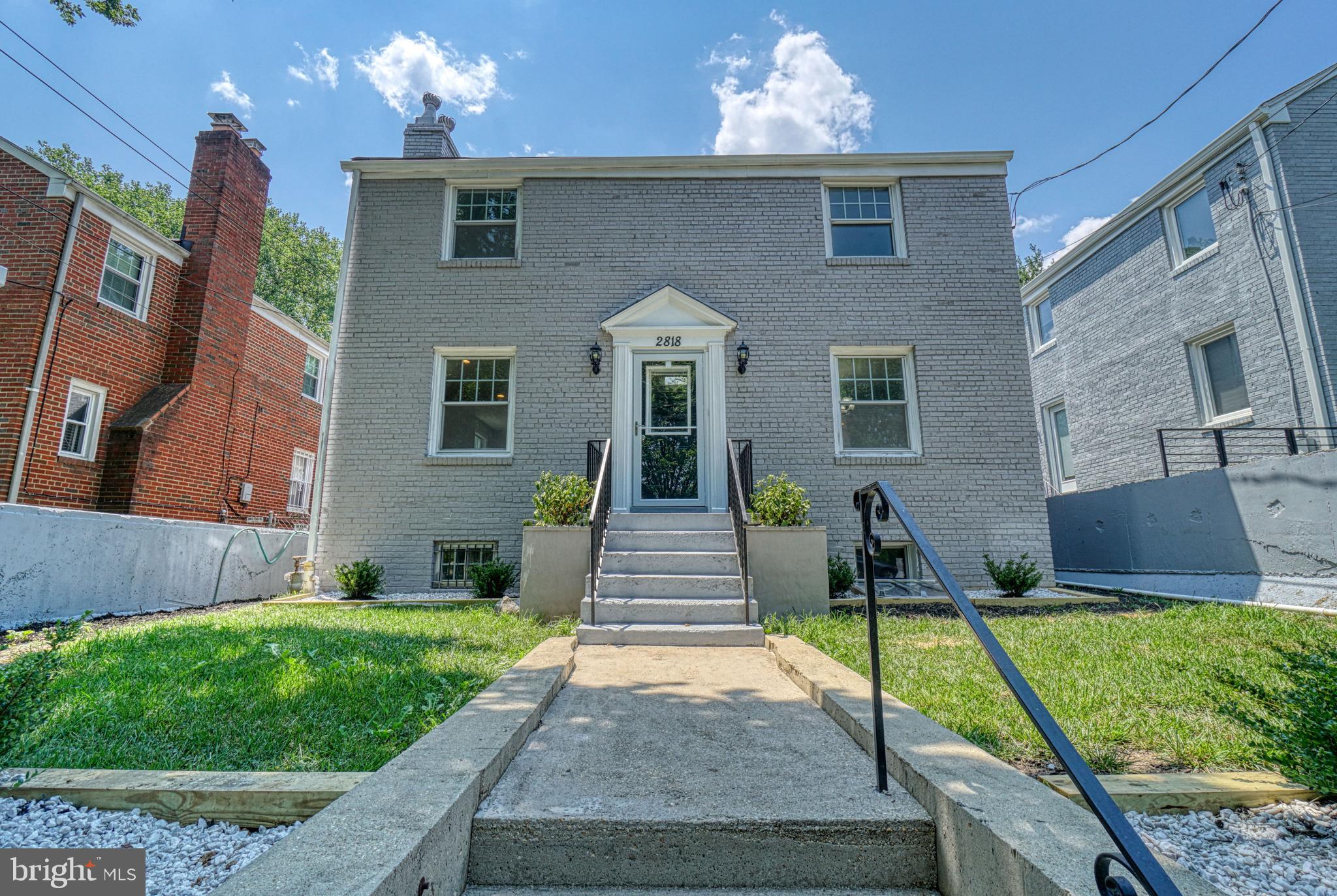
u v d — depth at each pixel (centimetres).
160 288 1116
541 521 693
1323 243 871
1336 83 912
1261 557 749
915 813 196
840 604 717
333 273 3297
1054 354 1399
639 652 480
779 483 710
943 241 904
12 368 904
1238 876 181
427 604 742
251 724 292
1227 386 1000
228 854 198
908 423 877
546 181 928
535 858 191
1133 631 505
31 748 231
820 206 920
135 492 989
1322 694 222
